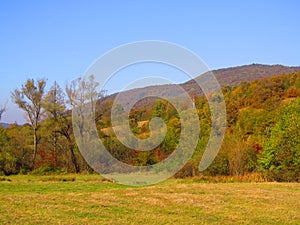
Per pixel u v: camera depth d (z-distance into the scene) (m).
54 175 43.88
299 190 24.39
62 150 49.34
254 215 15.57
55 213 14.63
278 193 22.44
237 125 43.97
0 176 42.56
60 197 19.69
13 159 46.59
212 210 16.55
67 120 48.03
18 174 46.16
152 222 13.67
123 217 14.42
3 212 14.33
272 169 34.59
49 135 49.03
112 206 16.92
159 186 26.34
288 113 38.34
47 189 26.31
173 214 15.45
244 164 35.81
